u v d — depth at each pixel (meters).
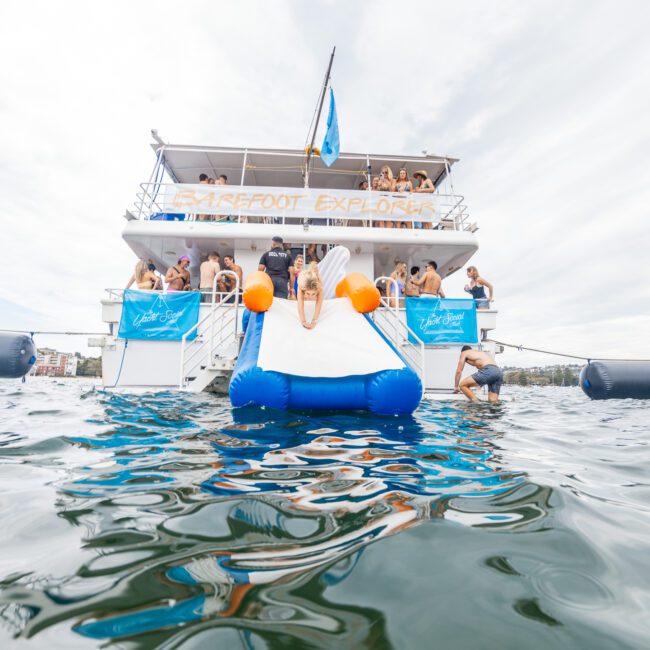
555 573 1.17
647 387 7.02
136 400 5.19
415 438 3.13
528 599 1.04
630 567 1.21
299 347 4.51
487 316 7.62
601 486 2.05
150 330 6.97
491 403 5.97
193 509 1.60
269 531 1.41
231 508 1.61
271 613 0.96
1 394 6.40
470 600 1.03
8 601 0.98
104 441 2.83
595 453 2.90
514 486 1.96
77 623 0.91
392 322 7.41
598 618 0.97
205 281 7.84
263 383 4.09
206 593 1.03
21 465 2.23
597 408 6.27
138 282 7.81
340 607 0.99
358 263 8.98
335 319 5.12
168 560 1.20
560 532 1.43
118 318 7.14
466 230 8.95
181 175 10.55
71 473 2.08
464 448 2.83
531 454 2.75
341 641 0.87
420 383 4.18
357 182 11.09
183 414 4.02
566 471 2.32
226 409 4.36
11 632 0.87
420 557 1.24
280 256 6.27
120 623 0.91
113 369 6.92
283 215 8.32
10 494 1.75
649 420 4.84
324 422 3.68
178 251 9.08
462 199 8.76
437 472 2.19
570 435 3.62
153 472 2.10
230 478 2.01
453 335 7.33
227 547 1.28
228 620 0.93
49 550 1.25
